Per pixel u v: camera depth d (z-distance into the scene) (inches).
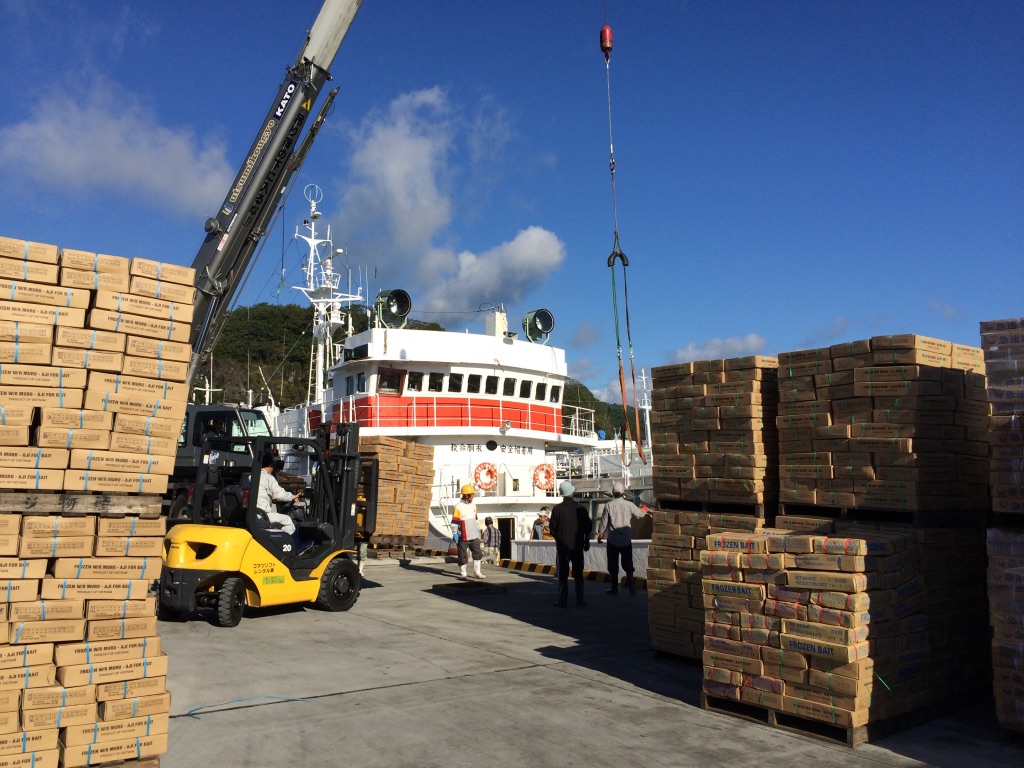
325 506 469.1
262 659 323.9
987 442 307.7
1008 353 240.8
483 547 796.6
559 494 938.1
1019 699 227.0
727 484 324.5
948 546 278.4
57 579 178.1
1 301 180.2
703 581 271.9
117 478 189.3
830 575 239.0
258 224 533.0
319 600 445.7
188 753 215.6
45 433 181.6
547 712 259.8
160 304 199.6
